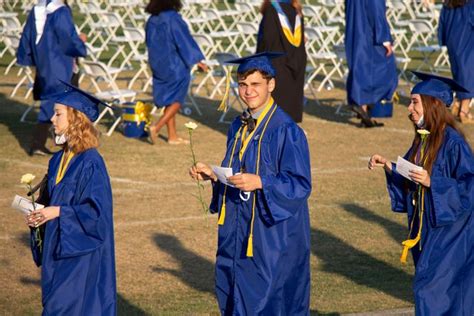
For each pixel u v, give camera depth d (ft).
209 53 151.53
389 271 62.80
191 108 124.26
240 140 45.09
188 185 85.76
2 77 148.15
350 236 70.33
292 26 101.86
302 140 44.16
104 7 229.25
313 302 56.80
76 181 44.52
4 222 74.18
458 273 46.88
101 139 104.99
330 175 88.79
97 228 44.01
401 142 103.76
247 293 44.16
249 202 44.21
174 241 69.31
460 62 110.42
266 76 44.37
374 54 112.37
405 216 75.66
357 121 115.96
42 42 96.78
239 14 201.98
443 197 46.01
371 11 110.42
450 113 47.75
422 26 148.77
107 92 107.55
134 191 83.25
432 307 46.70
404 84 141.59
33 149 97.50
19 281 61.46
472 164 46.44
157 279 61.31
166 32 100.73
